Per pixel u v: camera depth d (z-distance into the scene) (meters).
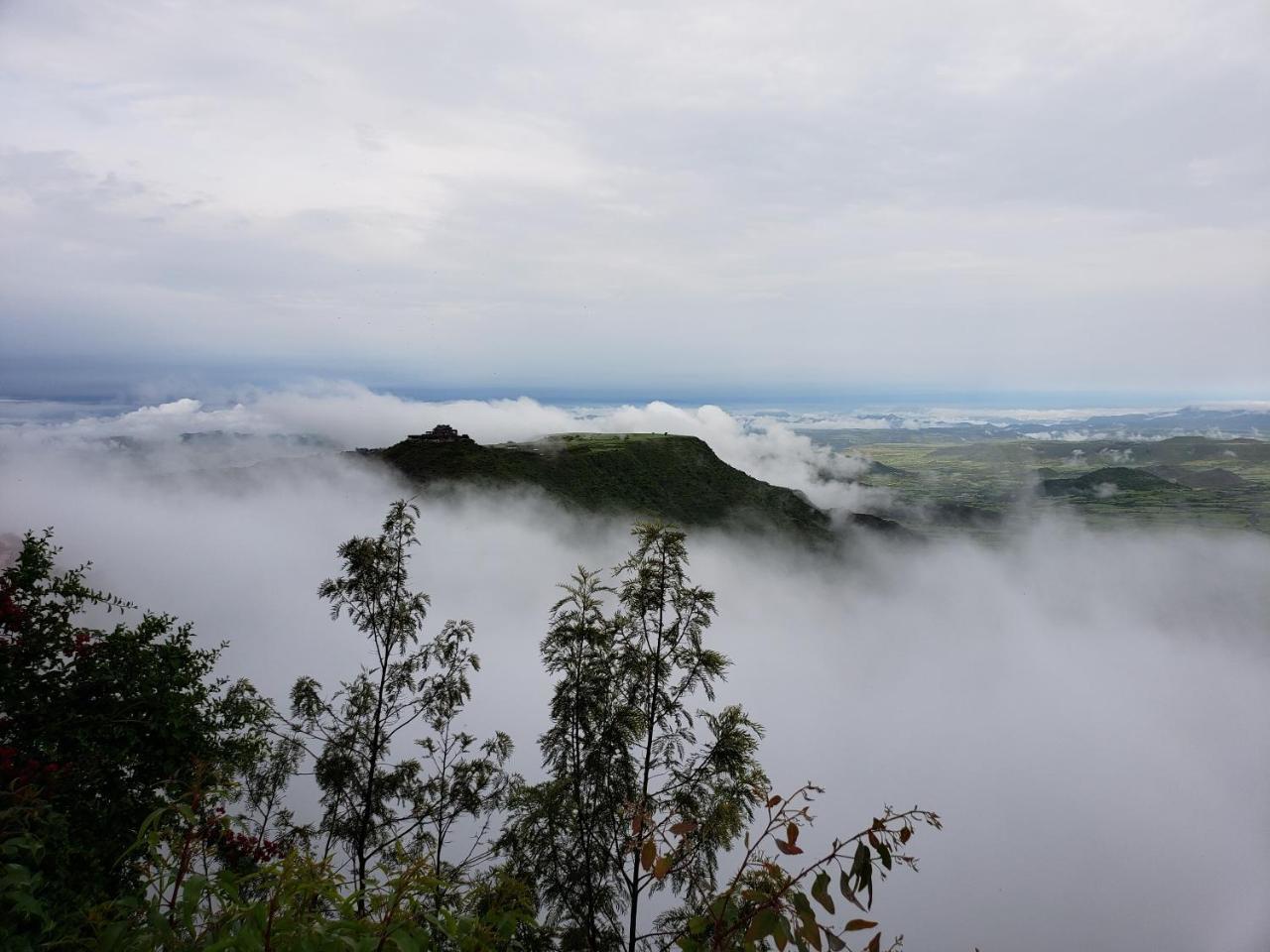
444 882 2.46
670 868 2.60
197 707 11.41
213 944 1.99
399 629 12.30
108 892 7.60
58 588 10.80
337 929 2.15
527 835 10.54
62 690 9.98
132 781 9.90
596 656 11.48
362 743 11.69
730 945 2.17
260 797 10.77
